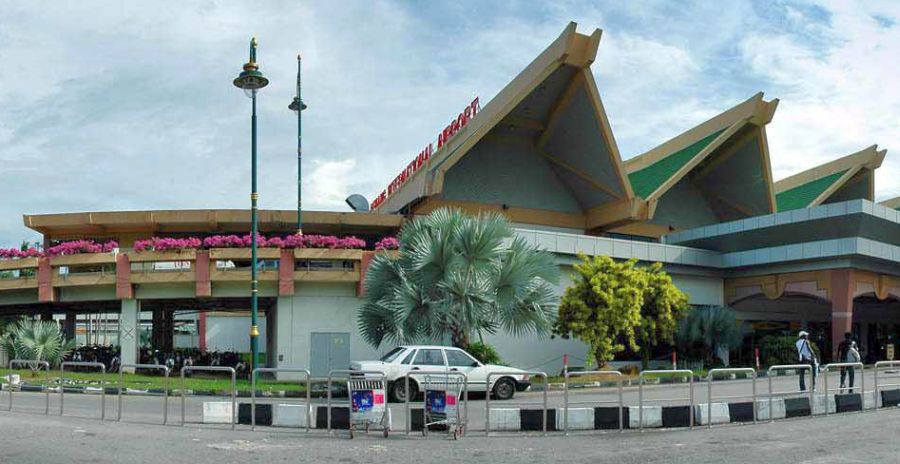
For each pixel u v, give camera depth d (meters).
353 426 13.27
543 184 43.91
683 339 32.91
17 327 28.48
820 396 17.05
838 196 55.78
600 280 28.83
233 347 55.69
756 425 15.02
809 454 10.80
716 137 43.19
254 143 24.27
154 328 41.06
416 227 26.02
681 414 14.90
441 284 24.11
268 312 38.09
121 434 12.94
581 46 35.91
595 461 10.39
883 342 50.22
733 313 33.94
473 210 41.31
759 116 43.12
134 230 36.88
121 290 28.55
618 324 28.47
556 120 40.56
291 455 10.88
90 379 24.33
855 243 32.78
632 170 48.69
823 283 34.69
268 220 35.41
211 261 28.42
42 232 36.94
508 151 43.00
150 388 22.23
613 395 22.98
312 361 28.33
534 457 10.81
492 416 14.28
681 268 37.31
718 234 38.66
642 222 46.62
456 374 13.82
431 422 13.48
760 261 36.66
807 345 22.42
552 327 27.94
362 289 28.23
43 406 18.41
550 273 25.83
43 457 10.22
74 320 38.81
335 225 36.72
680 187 49.16
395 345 28.77
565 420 13.88
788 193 55.19
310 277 28.19
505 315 24.91
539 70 35.97
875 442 12.02
